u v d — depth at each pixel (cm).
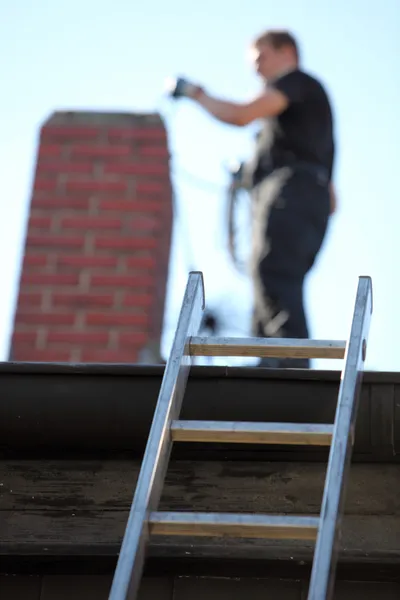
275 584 486
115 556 486
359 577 483
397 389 501
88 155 950
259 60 824
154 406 510
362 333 479
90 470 524
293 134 788
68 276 902
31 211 927
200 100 802
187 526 436
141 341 878
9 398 513
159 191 929
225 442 509
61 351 878
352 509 509
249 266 773
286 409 505
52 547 488
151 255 906
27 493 521
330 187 804
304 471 520
